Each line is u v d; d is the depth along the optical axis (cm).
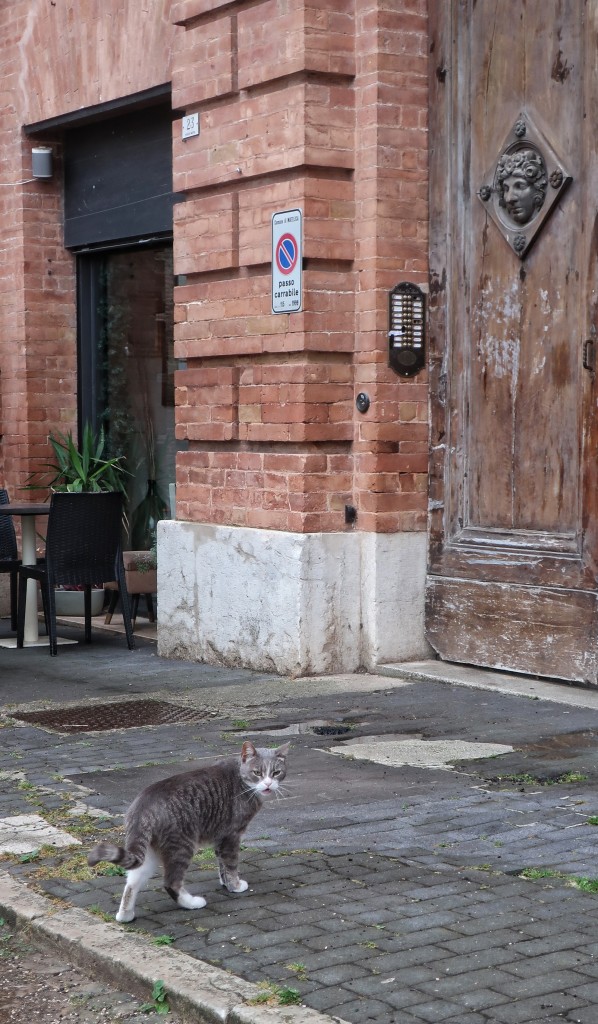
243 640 979
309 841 549
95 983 445
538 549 866
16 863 539
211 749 721
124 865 456
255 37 952
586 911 460
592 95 819
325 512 938
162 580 1062
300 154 916
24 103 1329
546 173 852
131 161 1245
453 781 638
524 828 559
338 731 759
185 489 1048
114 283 1333
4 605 1315
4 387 1382
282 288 937
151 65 1151
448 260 927
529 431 875
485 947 431
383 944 437
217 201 998
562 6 840
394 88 920
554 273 852
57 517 1072
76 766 690
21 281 1341
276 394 948
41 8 1293
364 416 934
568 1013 383
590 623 831
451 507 932
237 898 486
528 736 730
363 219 928
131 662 1040
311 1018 385
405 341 931
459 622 924
